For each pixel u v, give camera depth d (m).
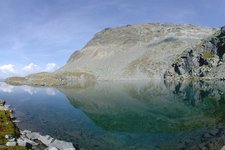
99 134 48.91
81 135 48.41
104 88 173.38
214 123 52.16
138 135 47.38
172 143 41.19
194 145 39.06
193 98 96.12
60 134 49.22
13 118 64.12
